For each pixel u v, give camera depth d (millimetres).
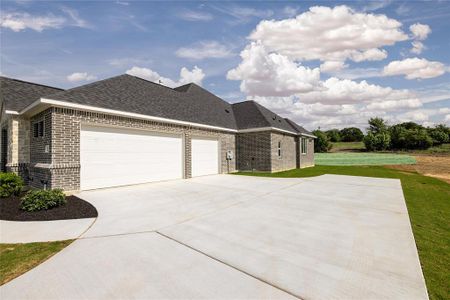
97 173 9344
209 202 7582
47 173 8172
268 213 6340
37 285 2930
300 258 3721
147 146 11289
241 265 3471
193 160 14008
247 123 18234
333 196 8719
